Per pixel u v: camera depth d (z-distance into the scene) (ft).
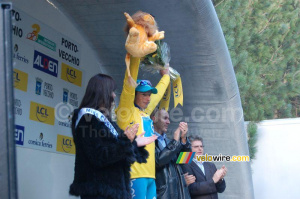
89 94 10.76
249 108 43.96
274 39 50.24
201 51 16.89
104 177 10.12
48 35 16.69
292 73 51.21
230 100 18.52
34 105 15.85
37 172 15.80
